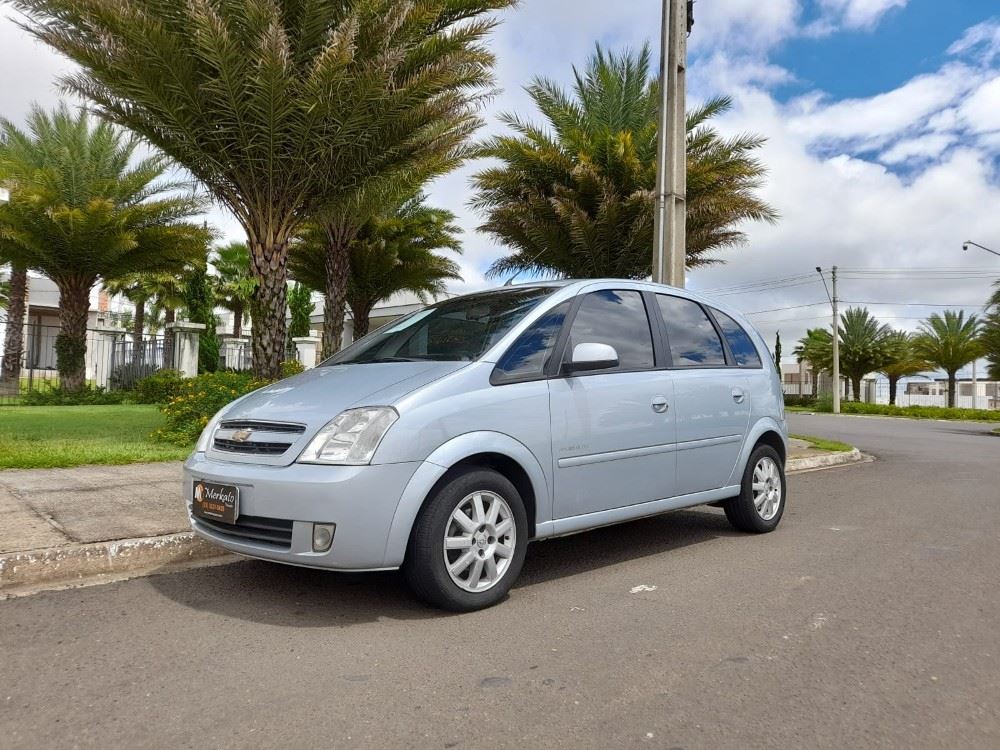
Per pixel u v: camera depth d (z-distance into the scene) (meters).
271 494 3.49
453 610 3.71
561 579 4.41
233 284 32.06
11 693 2.78
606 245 15.85
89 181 18.89
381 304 30.66
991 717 2.64
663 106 10.20
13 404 18.16
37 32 9.20
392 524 3.47
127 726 2.53
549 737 2.47
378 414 3.55
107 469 7.31
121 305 42.31
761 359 5.89
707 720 2.60
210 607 3.79
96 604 3.83
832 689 2.87
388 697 2.76
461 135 11.70
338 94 9.36
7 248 18.20
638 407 4.61
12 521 4.97
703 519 6.35
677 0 10.20
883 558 4.97
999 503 7.38
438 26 10.62
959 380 58.09
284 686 2.85
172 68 9.02
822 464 11.00
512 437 3.91
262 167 10.18
